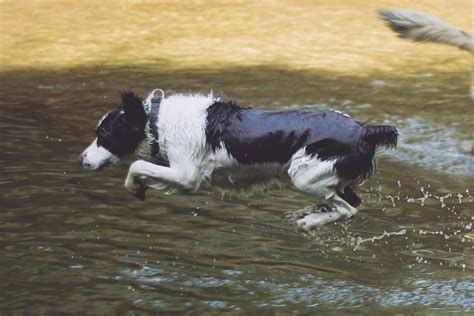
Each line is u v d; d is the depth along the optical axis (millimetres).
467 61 14055
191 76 12867
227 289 6090
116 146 7027
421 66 13664
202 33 16141
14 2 19047
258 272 6387
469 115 10859
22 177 8367
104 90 12023
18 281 6145
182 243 6902
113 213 7508
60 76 12828
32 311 5688
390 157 9297
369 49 14867
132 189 6953
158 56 14273
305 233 7117
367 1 19203
